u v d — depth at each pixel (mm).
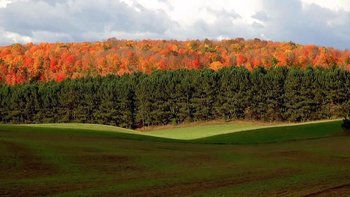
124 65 163875
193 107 125938
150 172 27672
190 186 21359
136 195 18734
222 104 124812
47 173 25859
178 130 113062
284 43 173500
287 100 121938
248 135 72750
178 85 126000
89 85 128375
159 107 126125
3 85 138250
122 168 29125
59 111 129125
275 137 69938
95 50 175375
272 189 20500
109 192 19391
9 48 169625
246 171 28359
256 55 165875
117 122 127188
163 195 18828
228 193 19375
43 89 130000
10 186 20625
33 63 160750
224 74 126250
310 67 132375
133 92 127500
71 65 163625
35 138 47000
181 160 34625
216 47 180625
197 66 161750
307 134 72562
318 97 119625
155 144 51719
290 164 33312
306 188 20781
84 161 31141
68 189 20078
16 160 29359
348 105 118688
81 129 66500
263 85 122312
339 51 158875
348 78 119250
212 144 58188
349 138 63500
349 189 20438
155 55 167375
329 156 39875
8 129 59188
